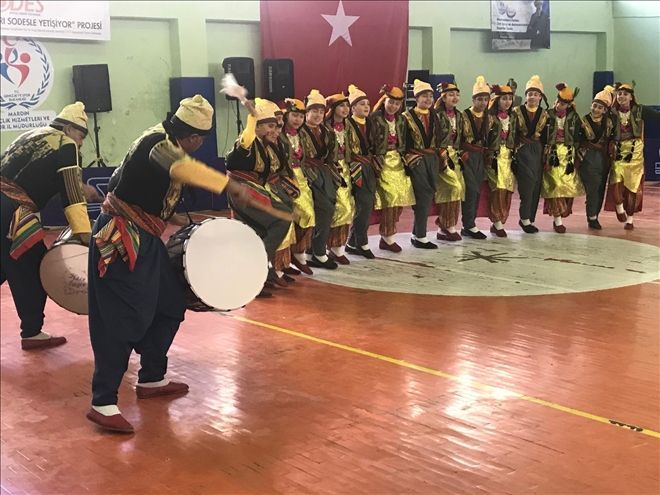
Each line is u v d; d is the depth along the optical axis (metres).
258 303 5.24
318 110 5.93
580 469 2.73
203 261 3.29
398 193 6.70
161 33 10.14
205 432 3.15
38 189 4.04
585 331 4.43
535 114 7.41
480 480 2.67
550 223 8.34
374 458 2.87
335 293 5.47
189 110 3.06
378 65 11.47
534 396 3.43
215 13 10.27
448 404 3.36
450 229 7.37
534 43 12.72
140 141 3.05
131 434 3.15
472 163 7.26
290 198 5.45
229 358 4.09
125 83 9.95
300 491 2.64
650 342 4.20
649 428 3.07
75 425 3.25
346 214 6.28
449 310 4.95
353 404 3.40
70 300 4.07
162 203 3.14
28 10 8.91
